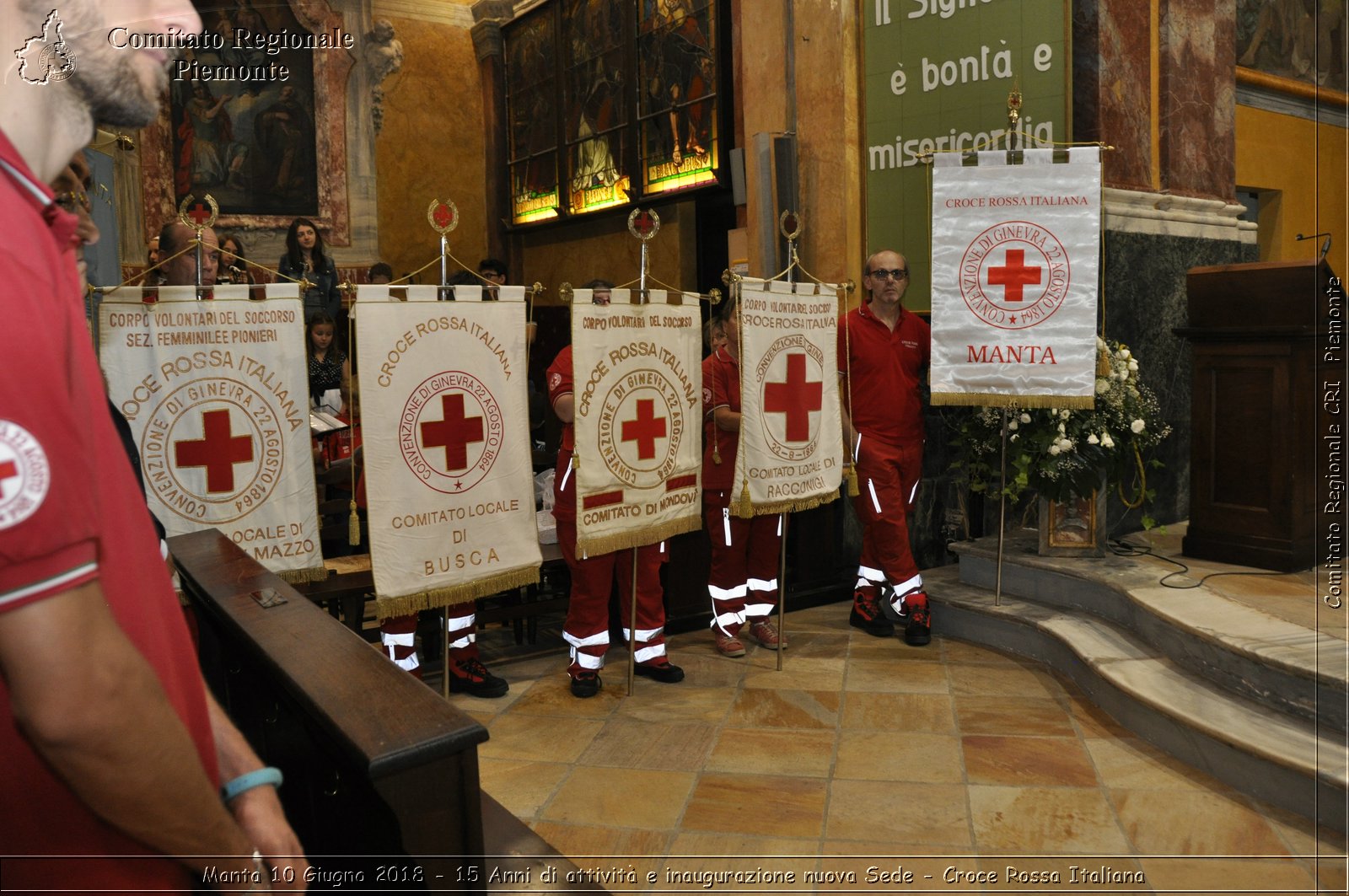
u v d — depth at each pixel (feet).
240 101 34.91
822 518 18.57
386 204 38.11
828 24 19.51
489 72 39.65
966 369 14.79
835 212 19.80
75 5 2.81
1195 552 15.25
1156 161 18.02
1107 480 15.46
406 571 11.21
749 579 16.05
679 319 13.44
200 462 10.33
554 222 36.99
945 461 19.40
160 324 10.09
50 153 2.85
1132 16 17.22
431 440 11.30
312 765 6.35
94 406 2.87
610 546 12.73
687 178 30.09
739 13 22.40
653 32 31.04
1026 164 14.33
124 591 2.88
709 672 14.56
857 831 9.50
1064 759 11.07
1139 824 9.46
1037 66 17.31
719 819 9.82
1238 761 10.10
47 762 2.53
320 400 18.02
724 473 15.02
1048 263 14.29
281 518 10.75
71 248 2.87
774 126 20.72
